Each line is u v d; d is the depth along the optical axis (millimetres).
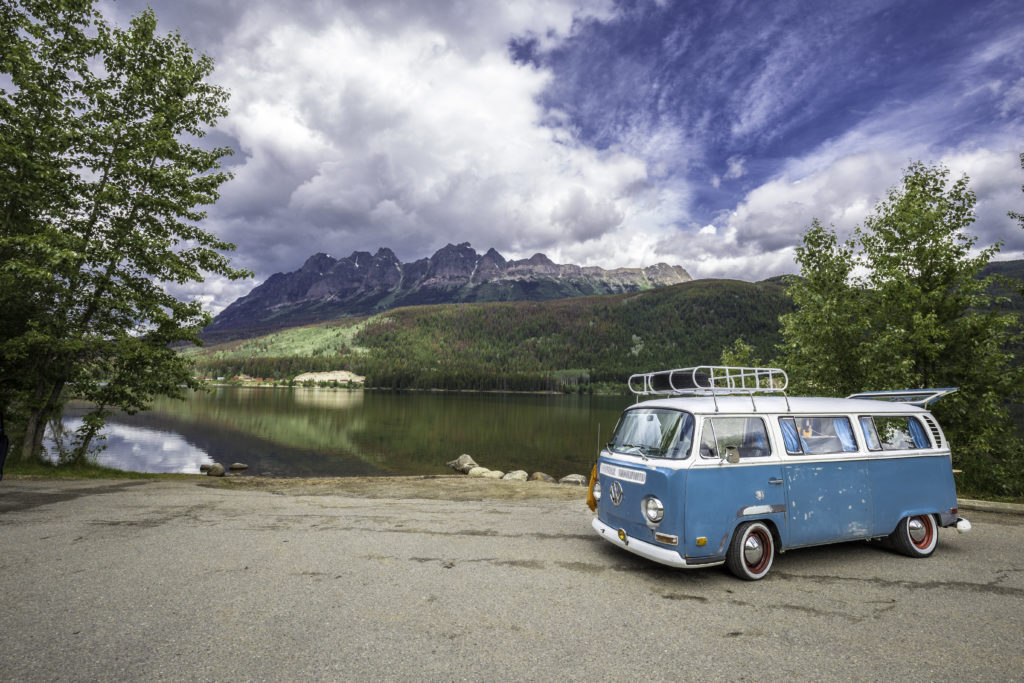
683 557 5113
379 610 4449
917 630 4254
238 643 3746
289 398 145375
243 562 5750
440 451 44625
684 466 5254
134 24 15500
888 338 13680
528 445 50219
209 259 16125
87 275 14391
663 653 3750
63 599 4562
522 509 9234
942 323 14234
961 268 14125
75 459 15047
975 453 13406
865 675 3477
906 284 13992
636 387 6551
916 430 6914
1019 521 8555
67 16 14438
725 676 3420
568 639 3953
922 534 6535
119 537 6758
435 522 7988
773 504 5594
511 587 5109
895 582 5453
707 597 4938
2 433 8750
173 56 16109
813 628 4262
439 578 5332
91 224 14469
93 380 15195
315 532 7223
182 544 6457
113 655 3521
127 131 14727
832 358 15664
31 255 13461
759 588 5215
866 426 6512
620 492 5926
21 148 13492
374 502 9930
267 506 9266
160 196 15180
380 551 6301
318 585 5055
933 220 14125
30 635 3822
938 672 3537
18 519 7773
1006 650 3900
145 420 66875
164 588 4883
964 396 13570
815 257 17562
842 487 6055
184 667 3367
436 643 3824
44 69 13945
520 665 3506
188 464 33531
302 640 3822
